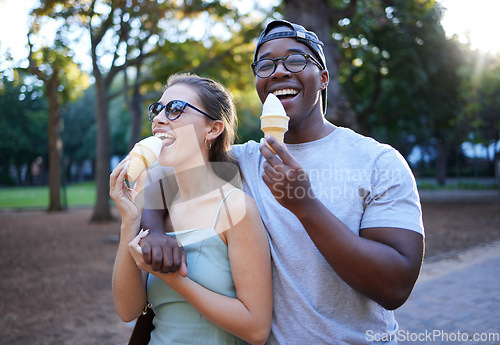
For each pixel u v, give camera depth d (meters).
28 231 13.61
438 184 37.66
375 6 12.37
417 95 19.50
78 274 7.75
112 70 14.83
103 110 15.83
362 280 1.33
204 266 1.58
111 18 10.19
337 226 1.33
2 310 5.76
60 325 5.16
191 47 15.66
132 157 1.54
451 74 18.19
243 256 1.51
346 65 16.53
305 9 8.85
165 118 1.64
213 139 1.75
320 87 1.75
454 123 20.70
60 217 17.97
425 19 15.05
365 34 14.55
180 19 13.59
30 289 6.80
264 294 1.51
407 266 1.36
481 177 47.44
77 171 62.41
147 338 1.77
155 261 1.38
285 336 1.56
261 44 1.74
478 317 4.89
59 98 20.41
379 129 25.47
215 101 1.71
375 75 18.23
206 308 1.46
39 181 60.66
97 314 5.54
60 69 11.57
